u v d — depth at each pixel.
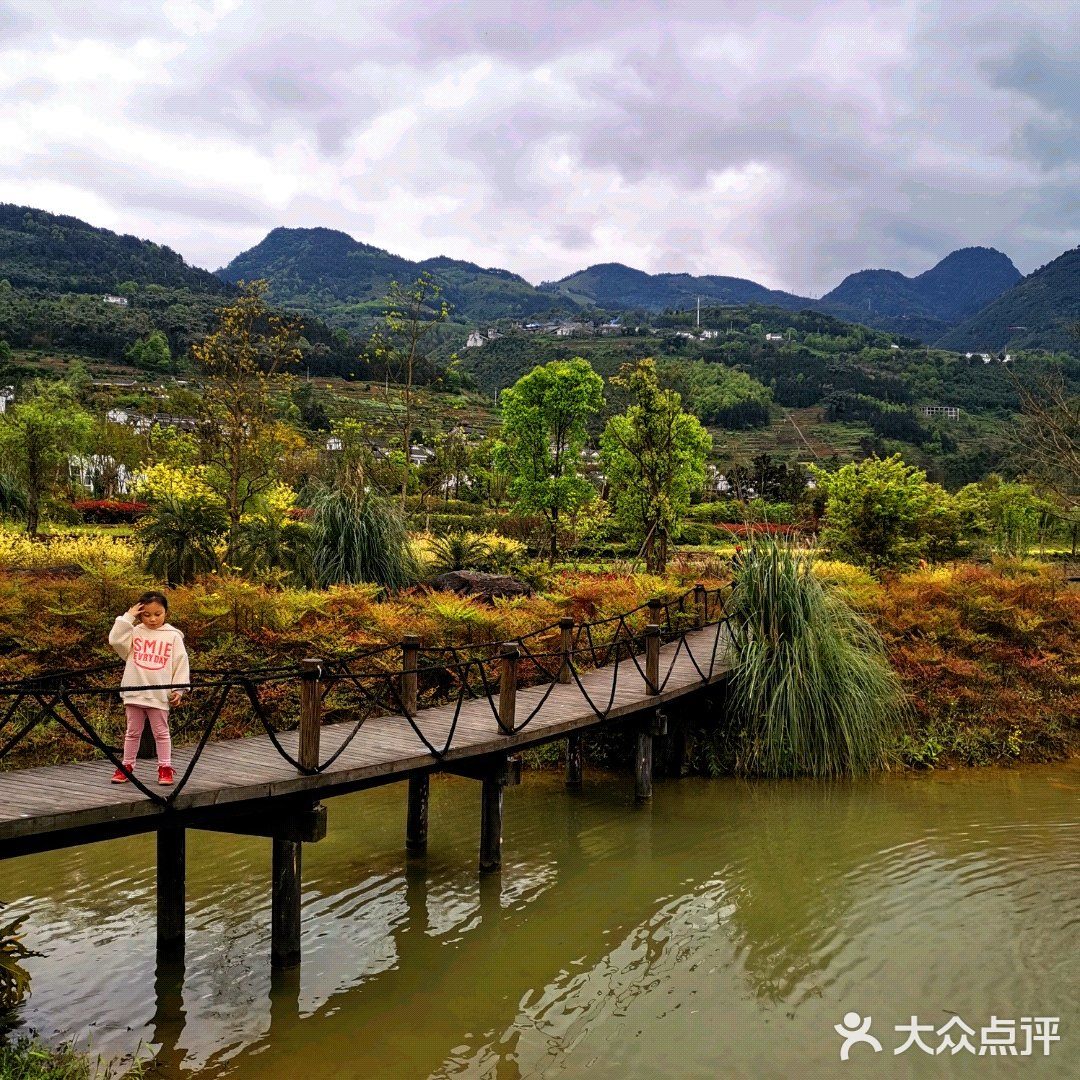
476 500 42.78
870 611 14.75
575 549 27.45
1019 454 24.38
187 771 5.78
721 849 9.23
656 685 10.80
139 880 8.11
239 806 6.26
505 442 26.44
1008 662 14.35
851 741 11.71
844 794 11.10
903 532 20.59
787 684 11.52
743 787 11.38
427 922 7.45
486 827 8.50
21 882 8.02
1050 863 8.80
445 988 6.38
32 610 11.61
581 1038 5.79
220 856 8.82
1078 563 29.41
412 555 16.42
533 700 10.41
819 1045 5.73
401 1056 5.55
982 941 7.15
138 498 32.91
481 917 7.56
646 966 6.75
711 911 7.73
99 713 10.80
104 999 6.09
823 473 21.22
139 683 6.18
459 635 12.69
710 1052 5.64
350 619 12.68
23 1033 5.62
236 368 16.67
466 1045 5.68
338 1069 5.39
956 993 6.38
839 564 17.23
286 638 11.75
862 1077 5.39
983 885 8.26
